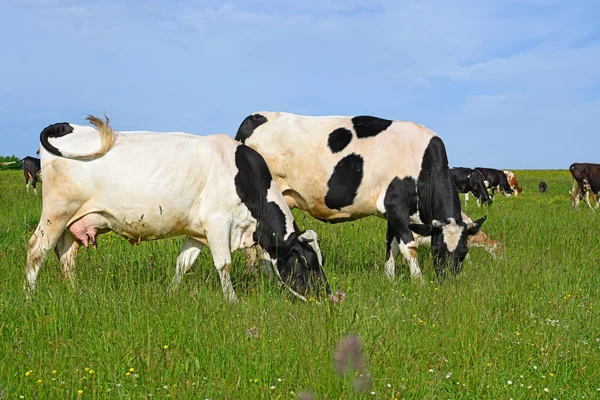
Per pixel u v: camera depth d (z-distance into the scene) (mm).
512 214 16297
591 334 5398
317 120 8703
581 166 21953
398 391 3877
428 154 8359
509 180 34000
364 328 4973
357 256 9242
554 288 7027
